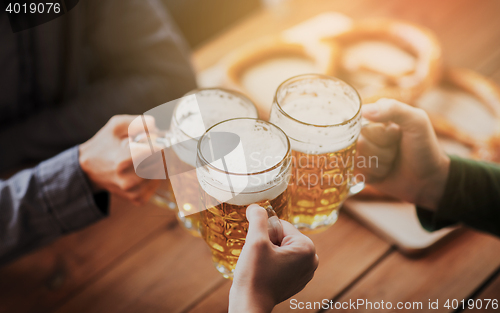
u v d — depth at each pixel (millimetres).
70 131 1089
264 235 566
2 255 876
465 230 939
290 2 1568
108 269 896
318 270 891
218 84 1200
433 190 813
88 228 948
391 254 914
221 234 611
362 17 1529
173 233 942
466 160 822
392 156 784
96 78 1274
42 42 1042
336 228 951
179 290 867
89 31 1180
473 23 1493
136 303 853
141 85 1161
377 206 951
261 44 1229
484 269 893
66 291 870
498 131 1045
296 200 674
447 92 1221
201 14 1922
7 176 1017
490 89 1166
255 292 565
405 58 1213
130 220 962
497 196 813
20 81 1085
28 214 847
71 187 830
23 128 1069
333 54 1178
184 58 1240
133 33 1192
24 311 850
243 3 1986
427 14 1532
